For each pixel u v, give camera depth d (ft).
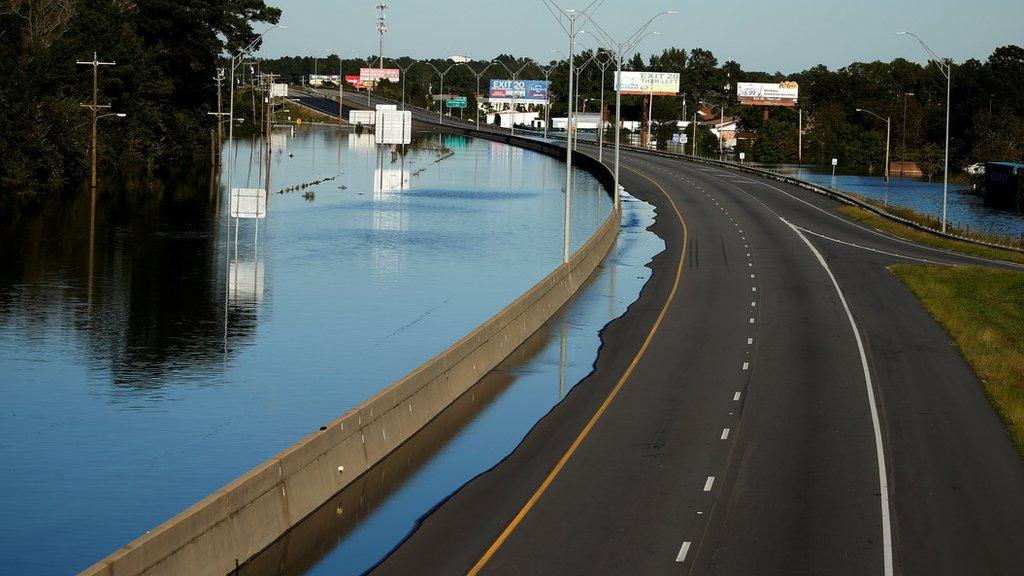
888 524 100.12
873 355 171.01
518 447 121.70
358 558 90.02
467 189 481.05
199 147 555.28
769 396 144.97
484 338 157.38
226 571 84.48
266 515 91.97
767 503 104.68
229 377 155.43
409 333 188.34
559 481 110.32
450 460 116.88
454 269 262.06
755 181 508.53
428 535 95.40
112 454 121.39
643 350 172.24
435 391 135.13
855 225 354.54
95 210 343.26
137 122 485.97
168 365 161.17
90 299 207.72
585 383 151.33
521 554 91.35
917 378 157.07
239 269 249.55
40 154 371.76
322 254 278.67
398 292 228.43
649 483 109.91
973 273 256.73
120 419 134.41
